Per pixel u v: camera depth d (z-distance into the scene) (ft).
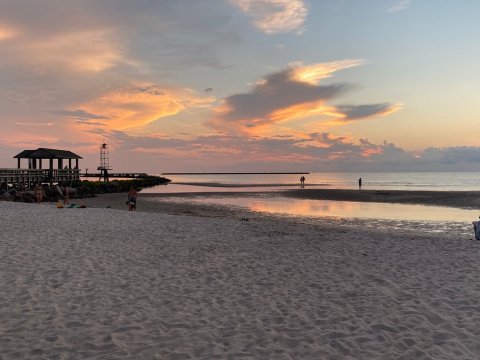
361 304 23.29
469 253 38.34
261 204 110.11
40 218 59.62
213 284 27.48
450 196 131.95
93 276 28.63
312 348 17.26
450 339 18.24
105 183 193.98
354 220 74.69
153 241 43.09
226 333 18.90
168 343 17.66
